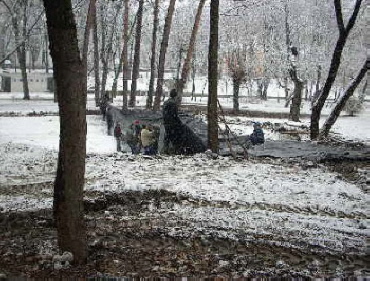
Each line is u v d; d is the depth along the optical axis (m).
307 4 41.50
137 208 9.09
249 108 48.06
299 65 36.78
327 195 10.12
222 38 41.66
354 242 7.42
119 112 23.67
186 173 11.91
